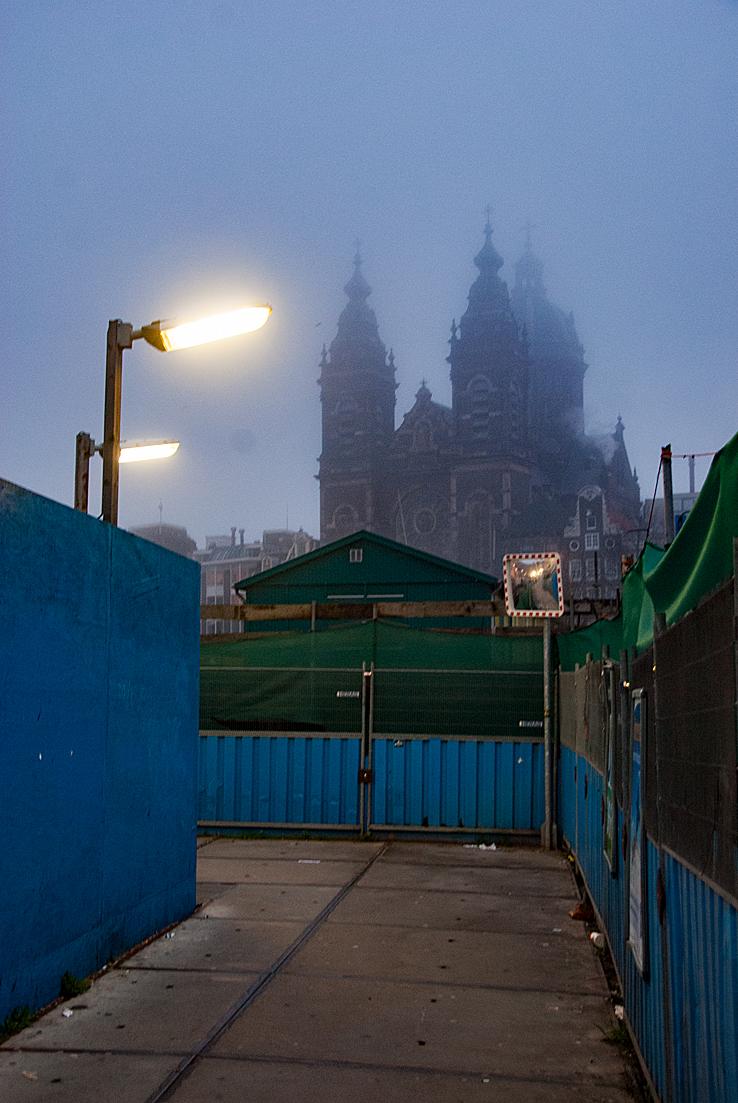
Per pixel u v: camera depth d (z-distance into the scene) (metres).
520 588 14.27
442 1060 5.74
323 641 14.88
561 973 7.56
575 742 11.76
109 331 9.60
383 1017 6.49
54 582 6.87
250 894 10.48
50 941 6.73
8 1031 6.08
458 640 14.70
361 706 14.69
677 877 4.12
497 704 14.47
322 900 10.19
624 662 6.27
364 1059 5.75
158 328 9.47
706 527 4.63
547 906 9.99
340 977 7.39
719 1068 3.21
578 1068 5.64
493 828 14.24
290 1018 6.45
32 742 6.52
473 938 8.62
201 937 8.59
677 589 5.54
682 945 4.00
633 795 5.70
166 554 9.16
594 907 8.99
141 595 8.52
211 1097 5.18
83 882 7.25
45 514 6.74
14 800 6.26
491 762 14.38
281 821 14.65
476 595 29.88
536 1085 5.39
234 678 14.93
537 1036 6.16
